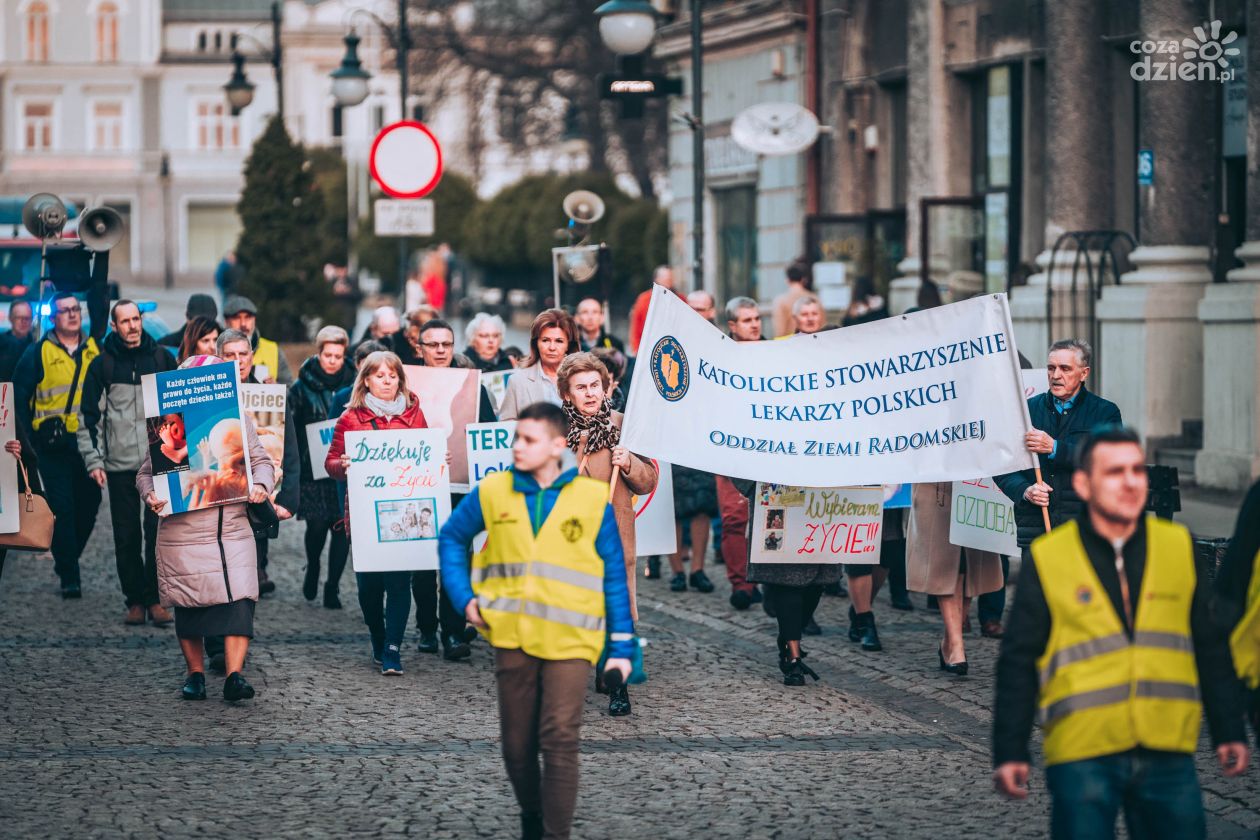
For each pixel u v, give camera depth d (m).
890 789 9.35
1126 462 6.36
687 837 8.48
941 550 12.30
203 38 105.69
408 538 12.33
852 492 12.16
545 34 59.44
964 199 25.05
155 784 9.38
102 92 104.19
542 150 62.47
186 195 104.50
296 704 11.40
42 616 14.62
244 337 13.90
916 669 12.52
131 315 14.03
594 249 21.12
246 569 11.30
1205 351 19.44
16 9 103.44
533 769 7.97
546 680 7.82
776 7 30.94
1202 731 10.53
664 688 11.94
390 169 21.80
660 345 11.52
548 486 7.93
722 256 35.00
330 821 8.70
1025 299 22.81
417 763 9.89
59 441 15.25
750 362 11.81
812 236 27.80
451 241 65.00
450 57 60.81
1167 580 6.44
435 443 12.41
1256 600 7.17
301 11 104.56
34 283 26.50
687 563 18.11
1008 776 6.40
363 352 15.63
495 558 7.94
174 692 11.74
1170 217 20.73
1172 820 6.40
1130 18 22.00
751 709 11.30
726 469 11.63
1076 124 22.39
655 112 57.59
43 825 8.58
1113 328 21.05
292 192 32.69
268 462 11.53
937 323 11.79
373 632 12.75
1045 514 11.48
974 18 25.31
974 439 11.70
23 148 103.81
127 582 14.18
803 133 25.12
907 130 27.77
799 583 12.11
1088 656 6.39
